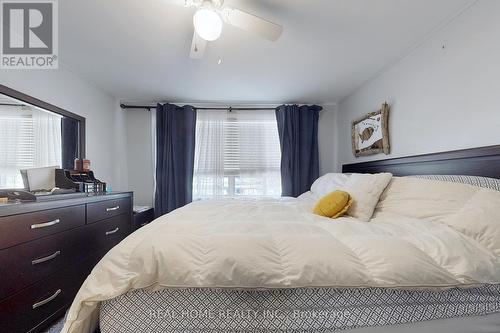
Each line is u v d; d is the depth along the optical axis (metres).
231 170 3.45
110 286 0.83
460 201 1.16
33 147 1.87
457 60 1.54
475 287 0.83
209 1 1.27
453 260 0.86
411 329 0.78
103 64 2.21
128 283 0.83
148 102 3.38
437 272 0.82
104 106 2.94
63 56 2.05
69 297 1.60
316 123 3.39
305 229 1.15
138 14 1.51
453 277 0.82
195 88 2.85
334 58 2.12
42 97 1.98
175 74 2.45
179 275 0.83
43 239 1.39
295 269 0.83
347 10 1.50
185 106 3.29
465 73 1.49
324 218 1.47
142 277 0.83
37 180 1.87
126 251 0.92
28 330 1.29
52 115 2.09
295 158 3.32
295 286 0.81
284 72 2.41
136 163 3.40
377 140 2.40
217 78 2.56
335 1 1.42
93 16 1.53
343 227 1.14
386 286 0.80
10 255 1.19
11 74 1.73
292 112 3.34
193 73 2.43
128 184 3.40
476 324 0.80
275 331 0.83
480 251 0.90
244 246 0.90
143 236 1.02
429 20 1.59
